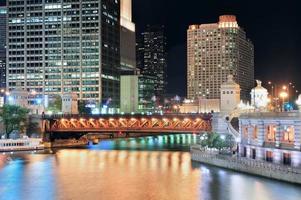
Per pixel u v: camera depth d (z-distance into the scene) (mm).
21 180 116438
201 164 139625
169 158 159875
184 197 94562
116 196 97125
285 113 107188
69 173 126875
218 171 123438
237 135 142875
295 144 104125
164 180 113438
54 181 114750
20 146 195125
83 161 152375
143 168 134625
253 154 121250
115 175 122750
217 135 148875
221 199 91312
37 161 153250
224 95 166625
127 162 149250
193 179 113000
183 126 186750
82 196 97812
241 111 163750
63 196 98000
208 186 103312
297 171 98938
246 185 101375
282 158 108062
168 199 93312
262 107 185625
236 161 122375
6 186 109125
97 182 112938
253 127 121875
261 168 110438
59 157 165375
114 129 199375
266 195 90625
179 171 126438
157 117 191125
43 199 95625
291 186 97875
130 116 196250
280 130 109500
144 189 103500
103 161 152375
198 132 184375
